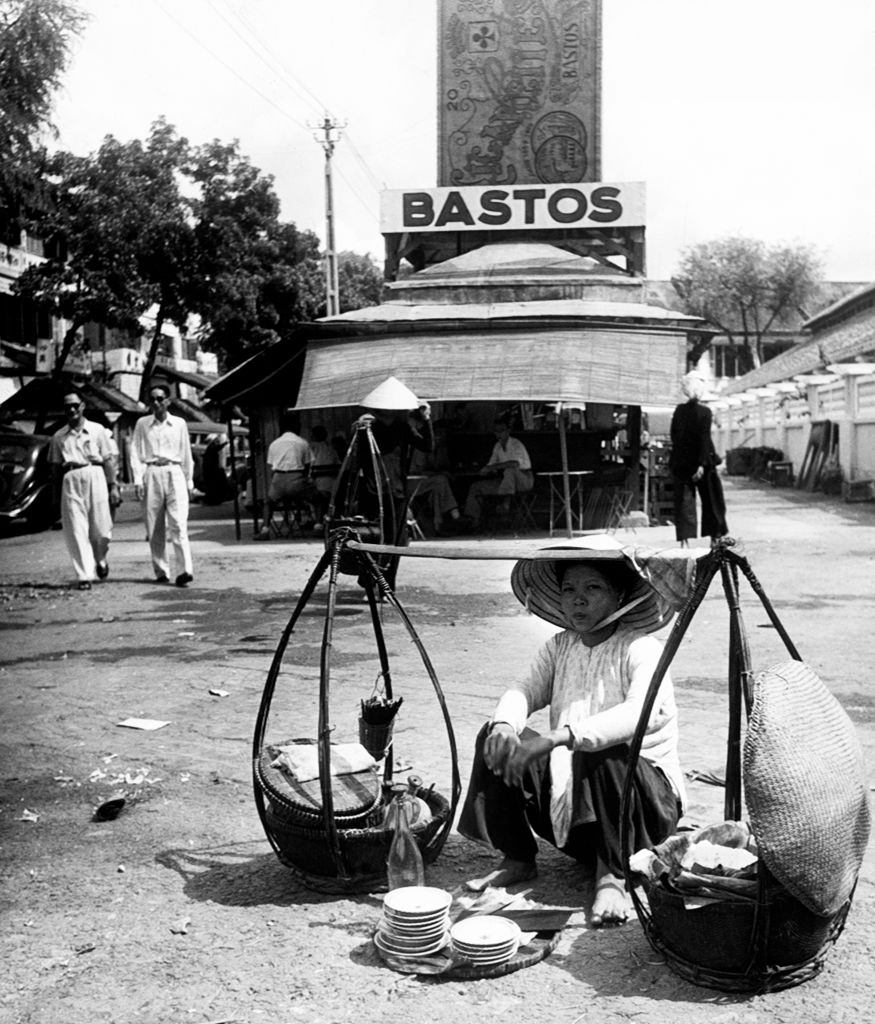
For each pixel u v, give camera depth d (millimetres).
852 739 3316
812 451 29625
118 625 9859
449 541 16438
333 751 4172
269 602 11023
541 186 21578
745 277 61781
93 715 6652
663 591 3738
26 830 4730
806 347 44969
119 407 37688
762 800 3092
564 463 16531
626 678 3939
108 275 30922
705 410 13898
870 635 8617
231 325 33062
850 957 3445
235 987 3334
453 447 18734
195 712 6652
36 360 35844
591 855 3932
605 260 22047
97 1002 3262
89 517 12516
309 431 20594
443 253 23812
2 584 12758
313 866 3947
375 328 17406
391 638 8953
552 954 3508
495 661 7949
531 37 24109
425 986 3320
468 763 5438
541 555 3705
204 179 31500
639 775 3750
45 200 30141
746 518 19547
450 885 4090
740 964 3197
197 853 4434
